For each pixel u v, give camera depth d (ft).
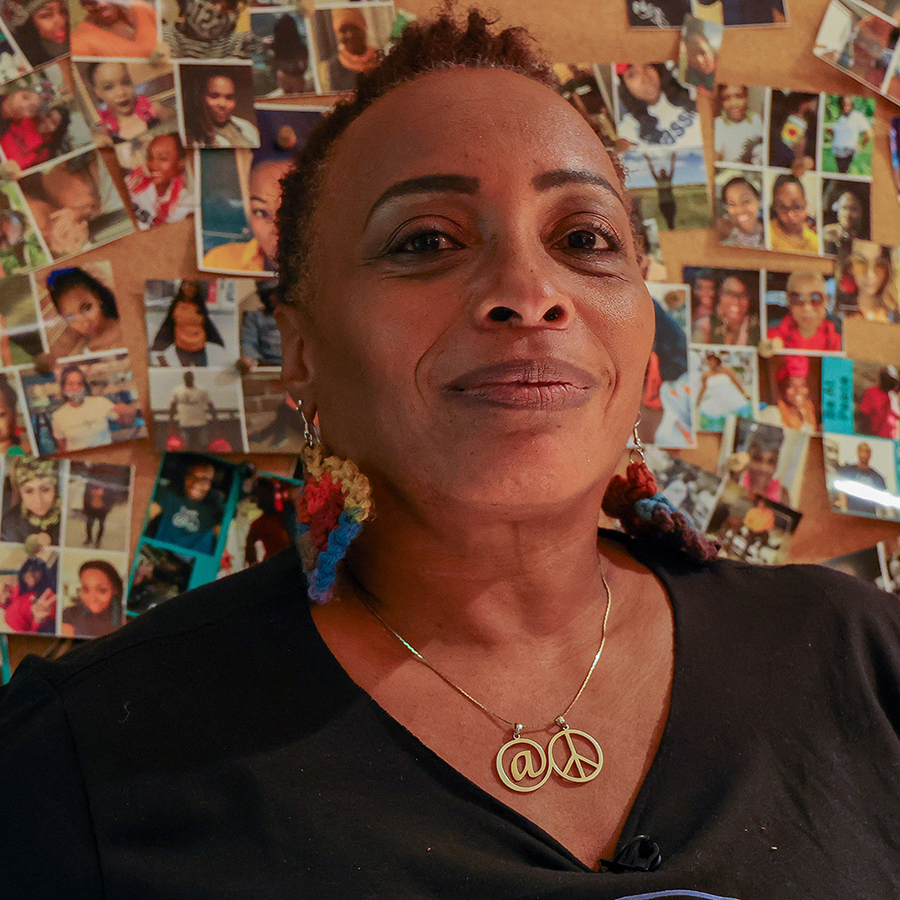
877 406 3.77
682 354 3.59
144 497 3.20
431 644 2.20
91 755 1.94
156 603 3.16
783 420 3.69
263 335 3.24
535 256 2.05
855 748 2.28
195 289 3.21
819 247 3.75
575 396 2.01
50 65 3.13
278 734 1.97
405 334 2.03
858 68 3.81
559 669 2.21
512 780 2.00
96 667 2.06
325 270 2.23
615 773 2.05
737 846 1.95
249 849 1.85
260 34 3.27
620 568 2.51
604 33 3.59
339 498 2.17
